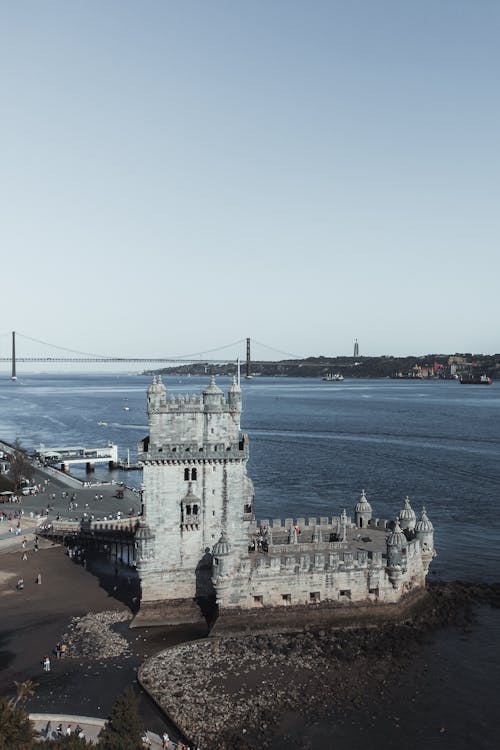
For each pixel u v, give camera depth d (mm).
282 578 80000
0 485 166375
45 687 67312
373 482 165000
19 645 77000
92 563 107250
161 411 83188
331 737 59094
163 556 83375
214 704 63781
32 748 45906
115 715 50531
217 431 84688
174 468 83375
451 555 107812
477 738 59156
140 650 75812
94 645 76938
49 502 147125
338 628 80750
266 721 61188
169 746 56844
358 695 65875
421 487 157625
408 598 84375
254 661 72375
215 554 78375
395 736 59344
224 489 84375
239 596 79312
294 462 195500
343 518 95562
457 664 72000
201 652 74438
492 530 120875
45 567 105188
